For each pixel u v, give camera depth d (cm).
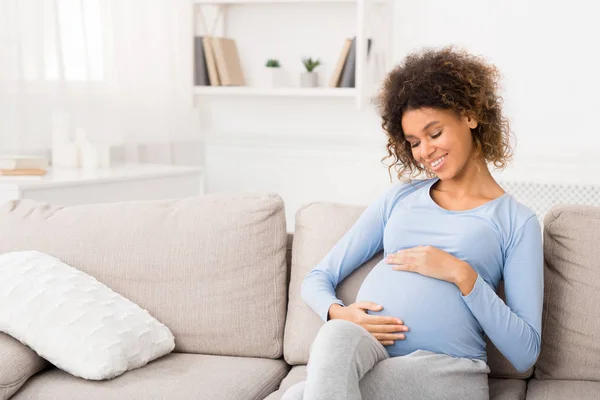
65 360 165
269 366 181
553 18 335
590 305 168
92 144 320
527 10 338
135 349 171
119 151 360
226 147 395
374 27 359
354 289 179
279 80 369
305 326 181
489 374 175
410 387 144
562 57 336
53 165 318
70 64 319
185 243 189
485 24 345
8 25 294
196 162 398
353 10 364
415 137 168
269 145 385
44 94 310
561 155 335
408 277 163
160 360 180
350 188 374
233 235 188
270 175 388
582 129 336
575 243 171
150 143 358
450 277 157
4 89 296
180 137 376
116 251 191
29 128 306
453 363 153
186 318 186
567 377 169
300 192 384
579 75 334
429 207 171
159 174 319
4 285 172
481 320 156
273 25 379
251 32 383
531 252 161
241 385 167
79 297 174
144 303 188
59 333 166
